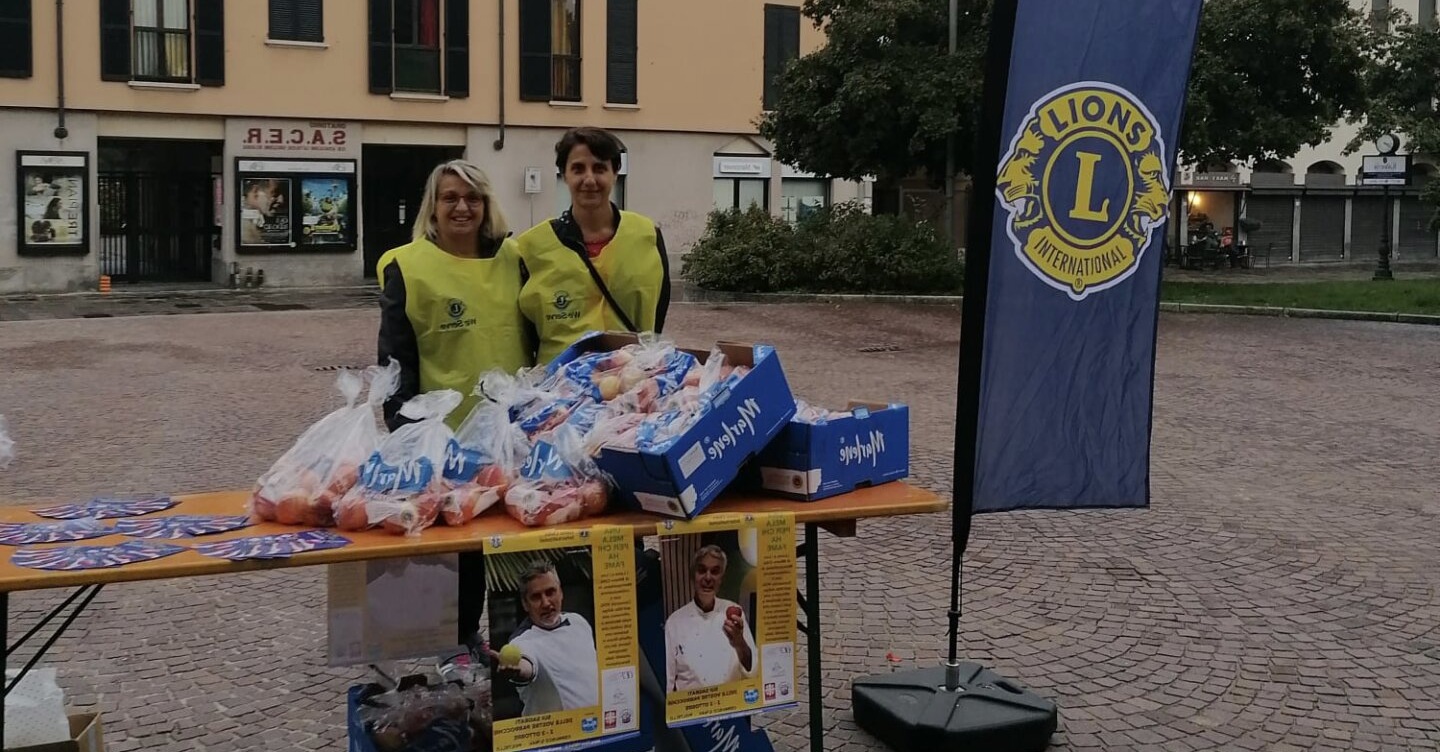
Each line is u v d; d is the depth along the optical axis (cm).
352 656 335
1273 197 3828
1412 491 822
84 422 1067
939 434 1012
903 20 2258
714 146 3067
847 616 565
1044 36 393
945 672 445
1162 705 463
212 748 422
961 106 2205
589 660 301
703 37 3016
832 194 3238
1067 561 656
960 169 2439
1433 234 4109
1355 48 2183
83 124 2384
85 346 1614
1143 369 422
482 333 398
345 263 2658
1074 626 553
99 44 2380
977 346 402
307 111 2589
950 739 405
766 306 2188
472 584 404
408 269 392
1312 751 423
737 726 357
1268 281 2856
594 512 310
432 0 2705
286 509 298
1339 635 542
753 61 3086
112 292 2422
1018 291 405
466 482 312
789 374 1368
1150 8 405
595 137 408
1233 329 1803
